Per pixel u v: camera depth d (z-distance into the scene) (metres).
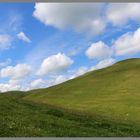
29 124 31.48
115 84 96.31
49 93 111.12
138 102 70.56
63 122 35.16
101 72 120.88
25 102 47.62
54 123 33.69
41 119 34.91
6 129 27.95
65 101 88.00
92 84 105.00
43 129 30.31
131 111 61.50
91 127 35.03
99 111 64.25
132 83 92.75
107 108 66.88
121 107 66.50
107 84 98.94
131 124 42.09
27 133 27.77
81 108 70.94
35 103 48.94
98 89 95.62
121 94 83.00
